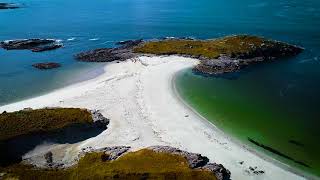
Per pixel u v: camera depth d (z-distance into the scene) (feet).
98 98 240.32
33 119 200.44
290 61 302.04
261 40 327.67
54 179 153.79
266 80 264.72
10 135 185.26
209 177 150.51
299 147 181.27
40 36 442.50
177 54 319.88
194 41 346.95
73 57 340.59
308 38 371.15
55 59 338.34
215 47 320.29
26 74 300.20
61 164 172.04
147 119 210.79
